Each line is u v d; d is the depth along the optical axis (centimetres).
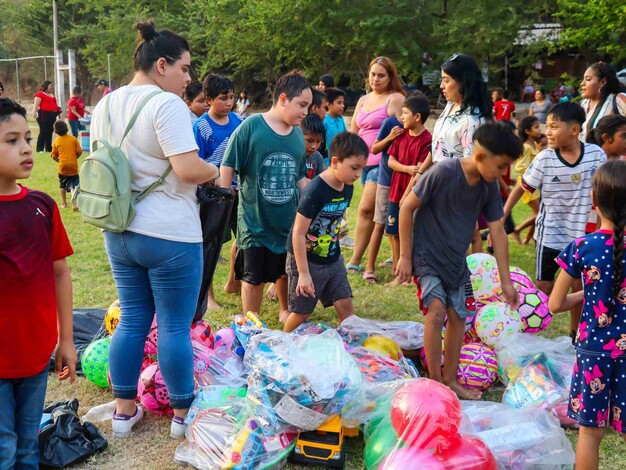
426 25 2753
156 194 313
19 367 261
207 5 3172
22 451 272
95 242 746
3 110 245
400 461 281
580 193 448
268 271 451
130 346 330
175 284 320
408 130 573
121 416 338
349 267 648
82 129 1969
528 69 3108
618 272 272
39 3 4006
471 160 355
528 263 681
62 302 288
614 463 325
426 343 382
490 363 401
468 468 279
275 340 337
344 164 377
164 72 321
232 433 311
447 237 370
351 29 2853
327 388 310
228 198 366
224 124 557
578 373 287
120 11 3656
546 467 305
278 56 3066
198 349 378
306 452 316
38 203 265
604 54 2480
